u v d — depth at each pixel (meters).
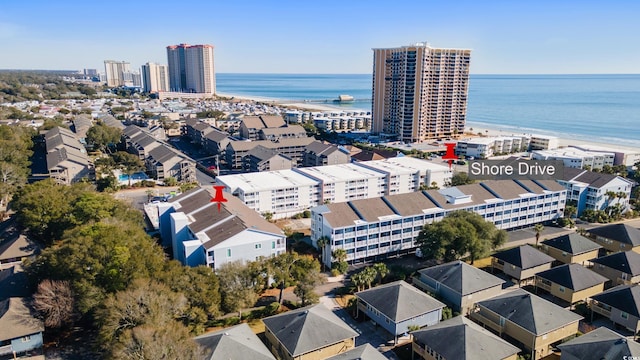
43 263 74.06
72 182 157.38
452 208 104.62
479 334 58.88
